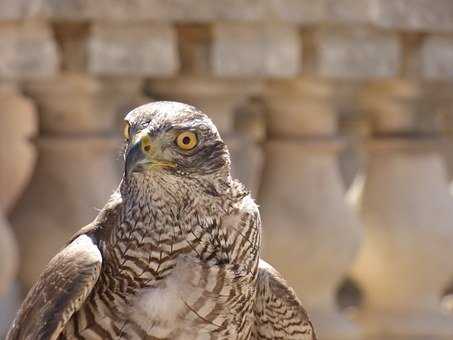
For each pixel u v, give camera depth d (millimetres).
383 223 16266
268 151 15398
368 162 16594
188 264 7703
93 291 7793
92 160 14148
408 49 15797
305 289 15133
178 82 14328
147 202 7676
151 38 13633
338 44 14781
